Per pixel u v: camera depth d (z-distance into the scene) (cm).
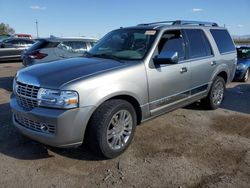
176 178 368
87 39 1000
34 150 443
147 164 403
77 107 368
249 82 1098
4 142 469
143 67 446
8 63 1748
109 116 393
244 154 438
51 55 914
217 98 664
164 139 489
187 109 665
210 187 349
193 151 446
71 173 380
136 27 535
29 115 383
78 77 383
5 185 351
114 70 411
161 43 489
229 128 550
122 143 426
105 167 396
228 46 691
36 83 385
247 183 359
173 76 501
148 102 459
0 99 741
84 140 401
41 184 354
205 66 591
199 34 596
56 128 364
